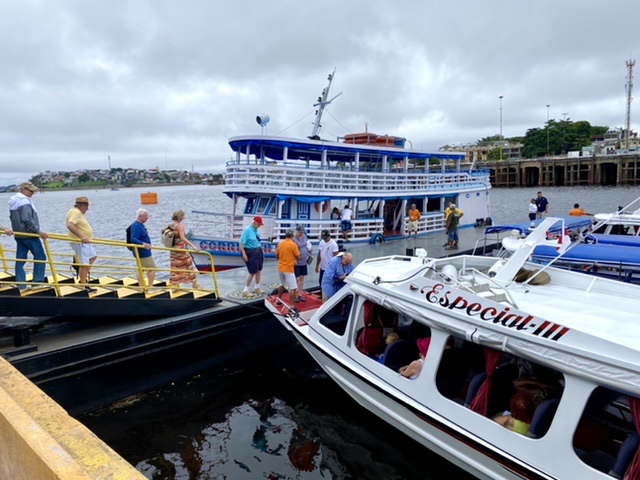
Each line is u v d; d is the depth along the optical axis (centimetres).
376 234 1923
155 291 975
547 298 643
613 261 1059
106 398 848
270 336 1121
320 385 938
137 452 720
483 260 781
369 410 738
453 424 568
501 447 519
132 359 880
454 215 1833
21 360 750
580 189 7775
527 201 5803
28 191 823
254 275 1163
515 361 570
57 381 786
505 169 9838
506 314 521
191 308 1005
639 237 1341
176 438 758
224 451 721
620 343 487
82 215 889
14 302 745
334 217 1856
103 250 2509
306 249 1174
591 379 452
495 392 571
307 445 733
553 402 503
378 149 1930
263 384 945
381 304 669
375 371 680
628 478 430
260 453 716
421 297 610
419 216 2064
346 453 709
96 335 859
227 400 880
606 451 519
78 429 254
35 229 818
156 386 918
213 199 11038
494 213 4241
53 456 210
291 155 1958
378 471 666
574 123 13675
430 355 600
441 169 2325
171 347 934
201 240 1619
